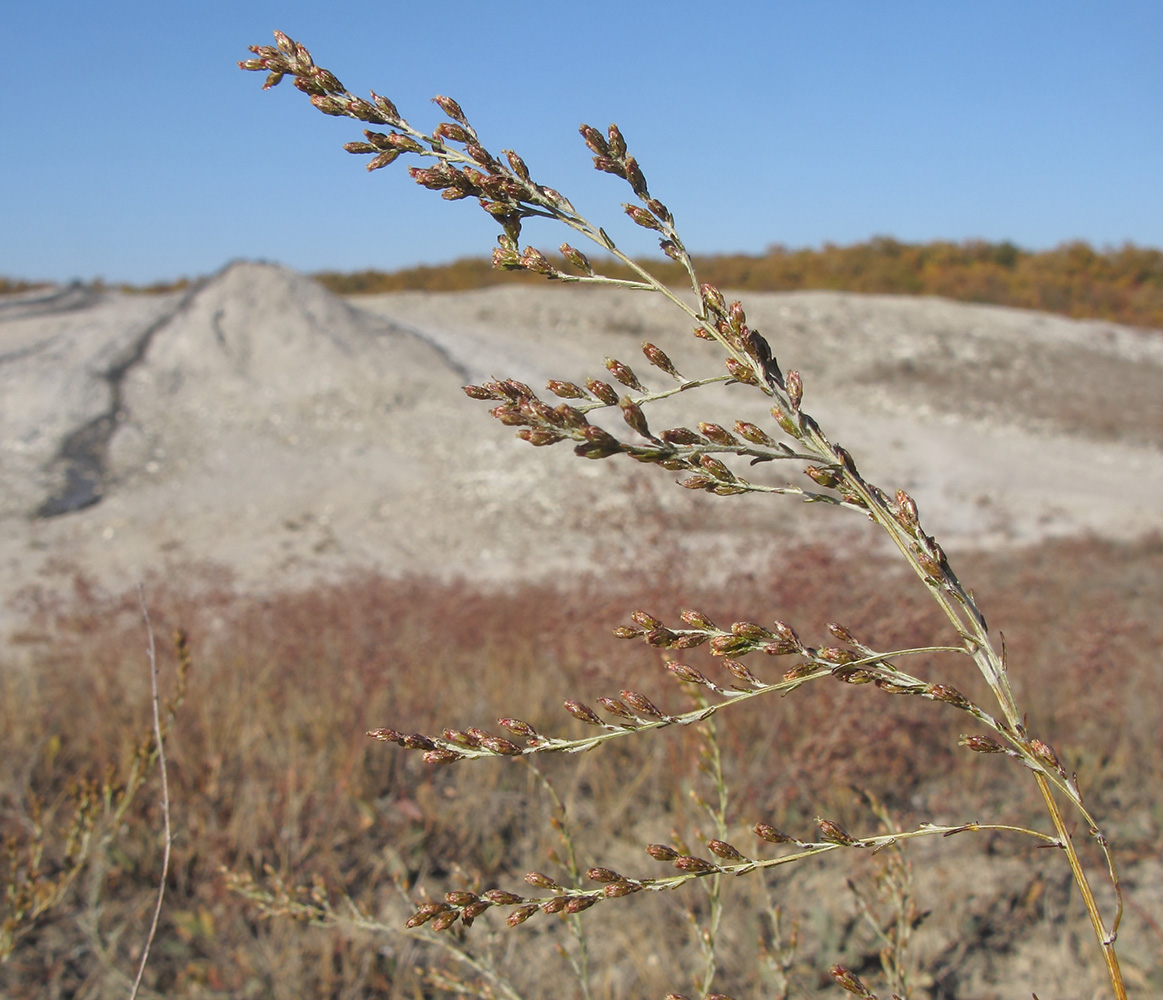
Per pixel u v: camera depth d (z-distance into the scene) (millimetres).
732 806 3467
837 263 36938
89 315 26094
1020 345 26109
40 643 7758
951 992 2895
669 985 2729
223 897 3223
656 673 4137
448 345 23922
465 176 993
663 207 979
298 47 1035
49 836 3506
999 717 4418
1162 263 34750
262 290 22828
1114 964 839
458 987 1731
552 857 1814
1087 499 16031
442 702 5062
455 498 15148
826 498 901
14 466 15617
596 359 23547
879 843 875
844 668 877
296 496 15539
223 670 5293
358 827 3799
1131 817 3961
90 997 2965
